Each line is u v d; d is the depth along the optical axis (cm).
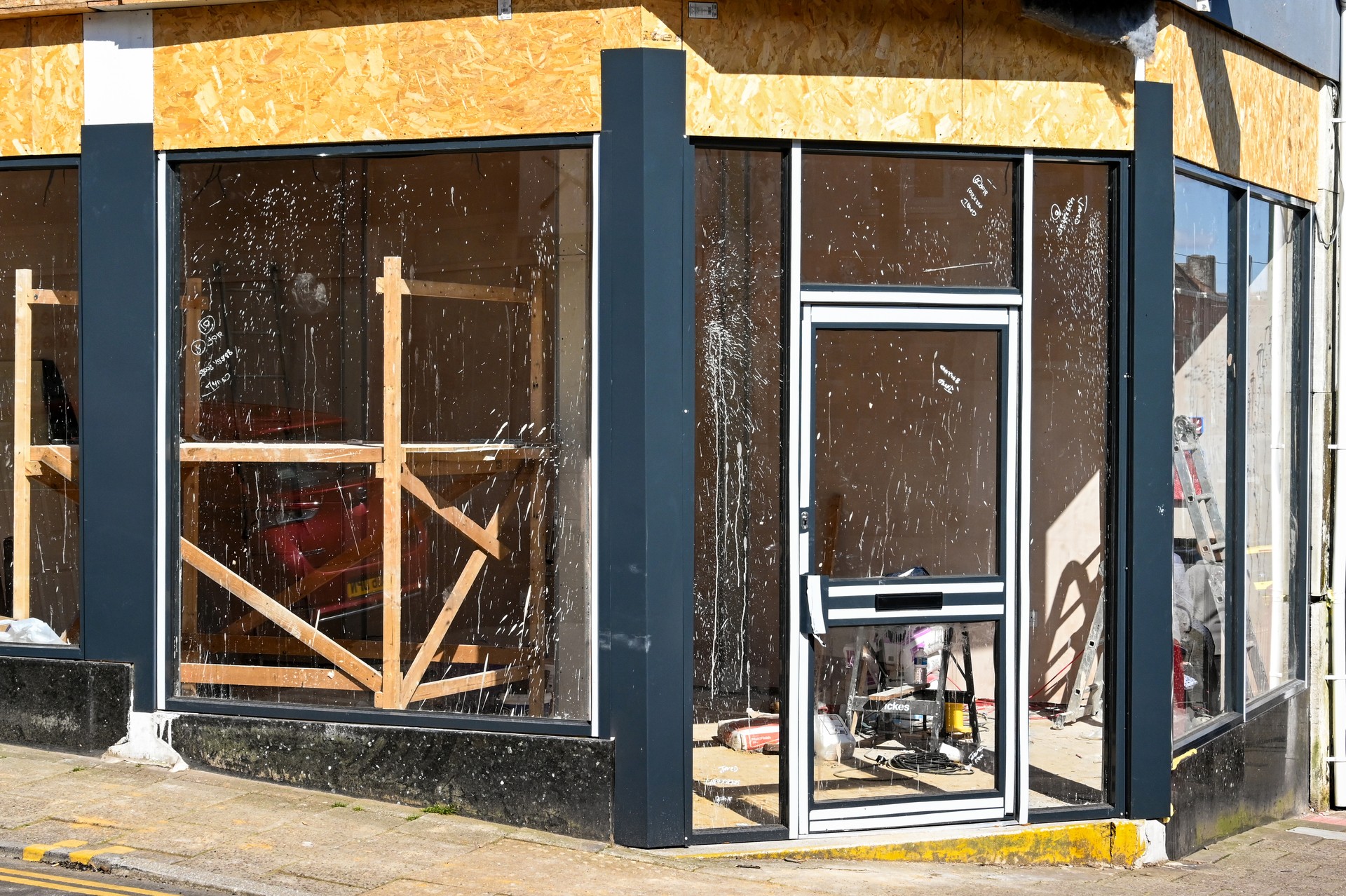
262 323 620
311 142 598
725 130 564
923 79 585
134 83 619
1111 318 614
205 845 525
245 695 622
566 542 584
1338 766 798
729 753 579
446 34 580
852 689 593
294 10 598
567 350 580
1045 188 610
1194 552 676
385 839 547
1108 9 581
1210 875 610
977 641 607
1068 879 579
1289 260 782
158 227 621
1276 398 772
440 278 598
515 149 579
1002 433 602
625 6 557
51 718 638
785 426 580
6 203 651
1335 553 795
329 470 615
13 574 657
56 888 479
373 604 609
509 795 577
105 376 624
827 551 588
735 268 576
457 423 600
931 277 598
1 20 636
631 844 559
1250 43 704
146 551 622
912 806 596
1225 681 715
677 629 559
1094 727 623
